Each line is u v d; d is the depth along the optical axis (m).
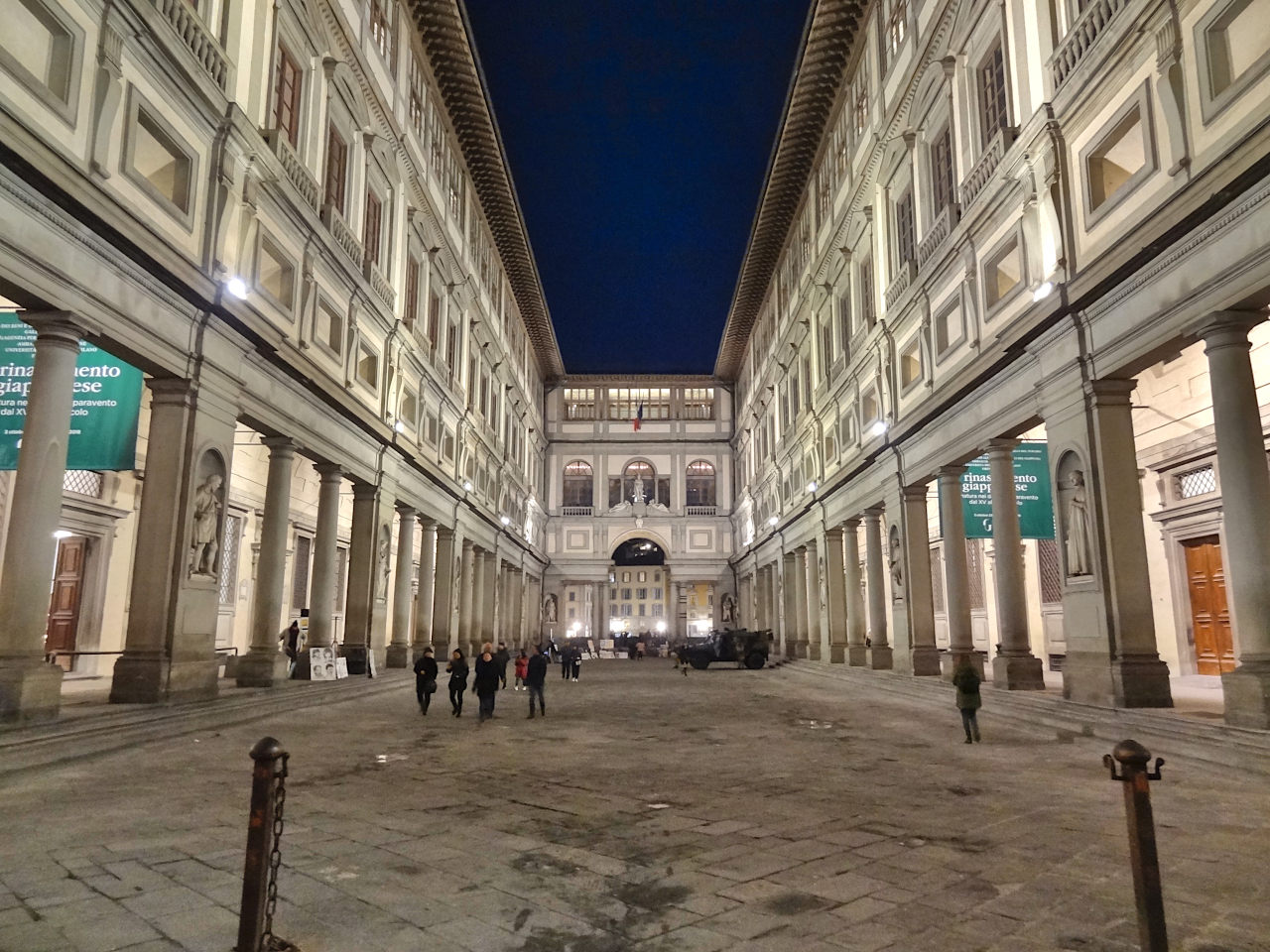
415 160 25.69
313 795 8.08
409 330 24.58
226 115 14.08
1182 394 17.77
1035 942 4.27
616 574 81.44
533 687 16.08
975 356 17.09
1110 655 12.38
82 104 10.78
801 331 34.38
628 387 58.72
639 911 4.75
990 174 16.33
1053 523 16.36
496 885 5.24
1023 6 15.20
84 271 10.78
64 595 16.67
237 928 4.41
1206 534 17.20
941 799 7.85
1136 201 11.92
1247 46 10.22
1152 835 3.81
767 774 9.35
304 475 25.14
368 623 21.97
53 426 10.41
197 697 13.44
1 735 9.27
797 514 33.97
